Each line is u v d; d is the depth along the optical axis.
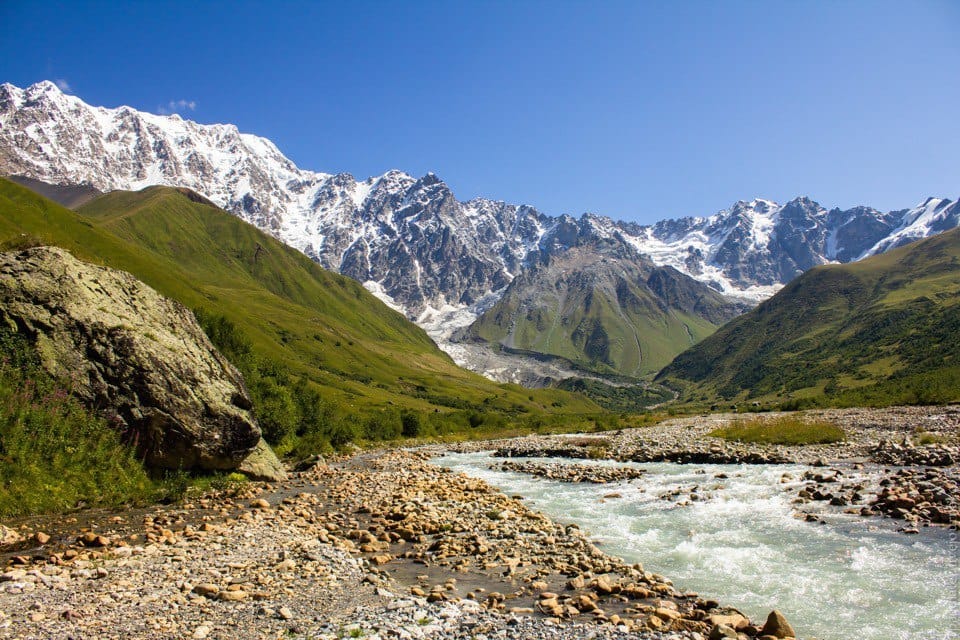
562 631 12.39
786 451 48.03
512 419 182.62
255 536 21.47
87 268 33.25
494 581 17.22
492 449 78.12
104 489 26.66
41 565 16.19
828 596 16.03
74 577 15.34
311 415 79.94
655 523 26.14
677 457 50.94
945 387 111.06
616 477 41.66
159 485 29.77
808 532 23.03
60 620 12.09
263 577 15.98
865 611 14.88
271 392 64.31
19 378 26.91
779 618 12.80
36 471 24.69
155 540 19.97
